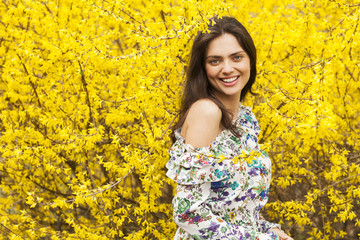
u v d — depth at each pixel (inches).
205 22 61.9
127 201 104.6
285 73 89.9
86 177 102.2
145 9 97.7
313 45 90.0
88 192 82.6
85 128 98.4
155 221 111.2
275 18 98.2
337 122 101.2
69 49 88.5
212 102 53.1
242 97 68.4
